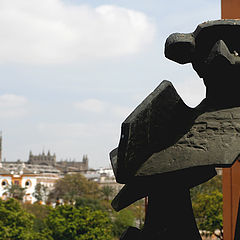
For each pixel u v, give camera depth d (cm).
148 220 455
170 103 426
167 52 448
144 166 420
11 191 11162
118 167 405
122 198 455
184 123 433
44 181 14950
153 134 421
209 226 3862
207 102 446
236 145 403
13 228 4041
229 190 966
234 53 426
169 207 445
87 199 6881
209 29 423
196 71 453
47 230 4022
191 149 413
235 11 954
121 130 397
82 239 3912
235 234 468
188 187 456
